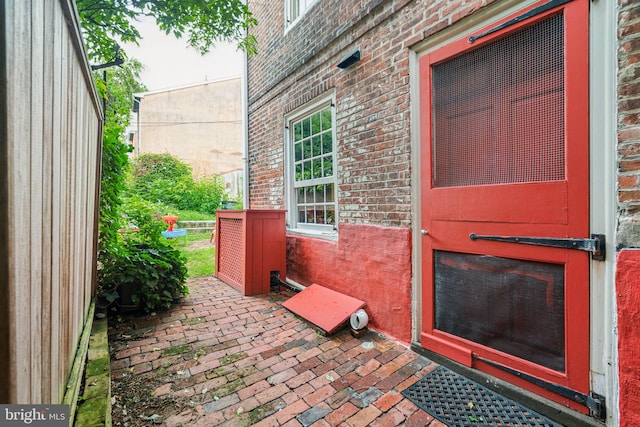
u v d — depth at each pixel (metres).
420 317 2.19
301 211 3.92
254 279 3.49
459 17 1.91
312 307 2.81
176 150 15.66
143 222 3.41
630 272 1.25
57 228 1.01
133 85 10.88
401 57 2.29
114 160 2.88
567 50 1.48
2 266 0.58
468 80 1.93
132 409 1.57
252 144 4.97
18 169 0.63
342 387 1.76
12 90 0.60
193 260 5.60
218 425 1.46
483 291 1.84
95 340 1.97
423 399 1.65
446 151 2.06
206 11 3.10
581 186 1.44
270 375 1.88
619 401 1.28
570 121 1.48
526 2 1.64
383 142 2.45
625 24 1.27
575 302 1.46
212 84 16.25
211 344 2.29
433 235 2.11
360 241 2.67
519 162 1.69
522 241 1.65
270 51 4.32
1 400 0.59
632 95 1.26
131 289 2.87
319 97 3.31
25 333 0.69
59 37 0.97
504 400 1.64
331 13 2.99
